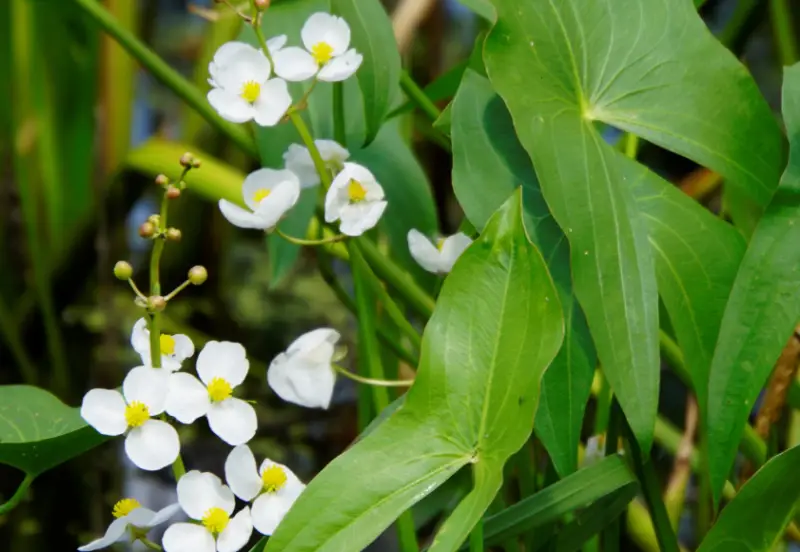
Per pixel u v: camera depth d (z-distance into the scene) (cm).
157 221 86
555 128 91
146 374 86
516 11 92
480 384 86
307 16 100
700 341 91
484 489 84
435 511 103
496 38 91
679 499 109
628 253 89
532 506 91
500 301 86
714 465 89
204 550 86
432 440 86
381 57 94
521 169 93
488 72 90
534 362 85
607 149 91
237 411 87
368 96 94
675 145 93
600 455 98
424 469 85
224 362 87
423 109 101
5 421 91
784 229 90
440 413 86
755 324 89
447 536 84
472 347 86
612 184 90
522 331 85
